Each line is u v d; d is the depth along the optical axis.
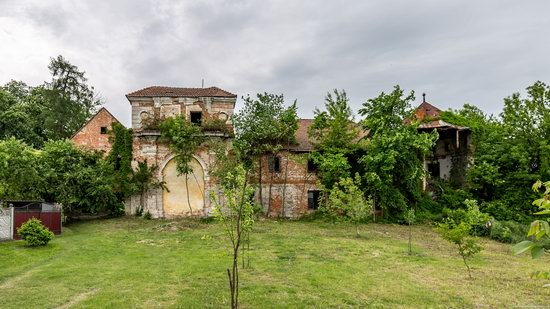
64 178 27.92
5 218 21.75
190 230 25.42
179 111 32.91
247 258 17.11
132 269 15.02
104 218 31.30
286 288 12.55
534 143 32.66
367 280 13.77
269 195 33.72
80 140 36.16
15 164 25.08
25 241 20.30
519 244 3.42
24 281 13.33
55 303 11.03
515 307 11.08
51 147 29.59
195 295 11.72
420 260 17.55
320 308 10.76
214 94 33.59
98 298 11.35
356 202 24.62
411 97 32.00
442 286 13.23
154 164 31.53
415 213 31.75
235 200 12.47
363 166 32.53
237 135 32.38
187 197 31.89
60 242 21.09
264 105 33.16
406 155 31.59
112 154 32.56
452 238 15.72
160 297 11.51
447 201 33.84
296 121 33.53
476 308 11.01
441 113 37.50
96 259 16.92
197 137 31.62
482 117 47.03
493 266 16.78
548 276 3.84
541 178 31.56
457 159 38.28
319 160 33.03
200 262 16.25
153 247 19.69
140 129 31.91
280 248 19.59
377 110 32.22
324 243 21.34
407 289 12.75
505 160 33.31
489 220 27.70
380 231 26.94
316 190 34.34
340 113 34.19
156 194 31.36
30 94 51.16
